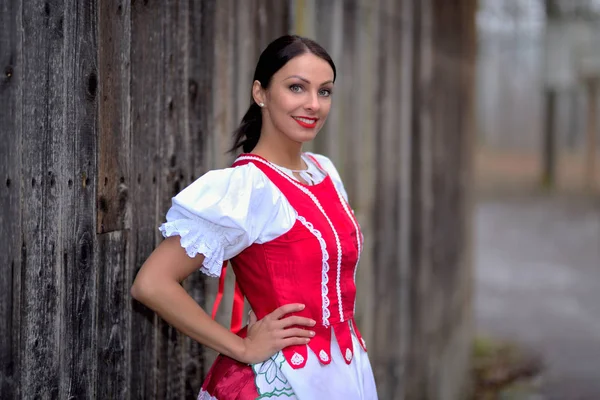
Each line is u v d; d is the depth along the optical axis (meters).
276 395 1.67
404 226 4.35
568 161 28.44
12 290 1.49
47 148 1.57
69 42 1.62
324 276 1.72
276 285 1.70
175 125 2.04
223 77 2.27
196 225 1.60
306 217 1.71
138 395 1.93
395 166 4.12
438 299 5.38
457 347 6.18
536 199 18.52
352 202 3.41
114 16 1.77
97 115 1.72
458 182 6.22
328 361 1.71
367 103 3.59
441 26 5.25
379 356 3.87
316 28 2.97
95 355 1.75
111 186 1.78
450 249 5.89
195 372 2.20
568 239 13.04
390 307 4.08
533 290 9.40
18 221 1.50
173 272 1.60
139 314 1.93
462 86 6.31
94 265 1.74
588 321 7.94
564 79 19.50
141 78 1.88
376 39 3.71
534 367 6.48
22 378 1.53
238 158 1.79
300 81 1.73
